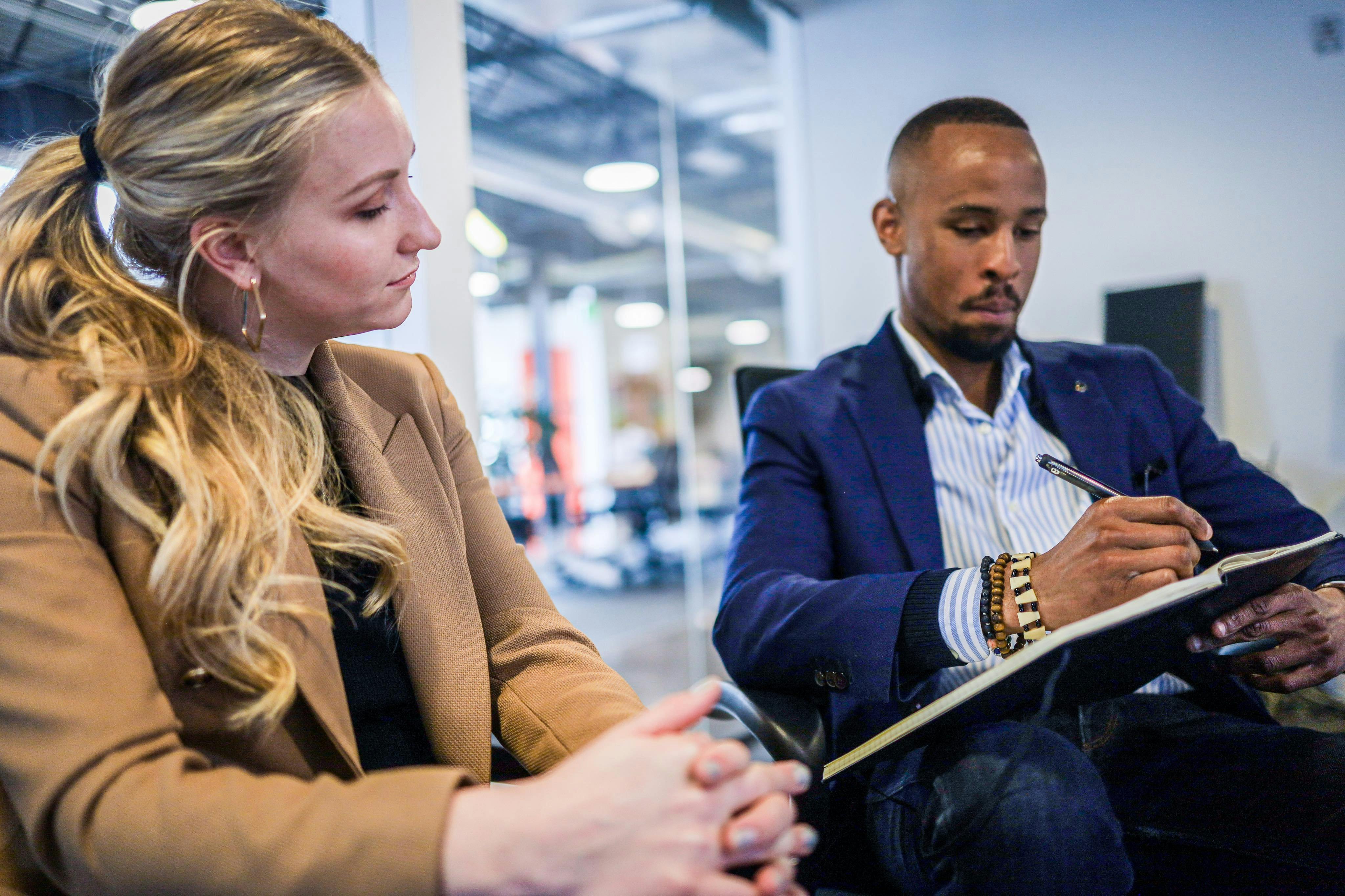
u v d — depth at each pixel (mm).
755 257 4199
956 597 973
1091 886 801
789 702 1015
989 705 813
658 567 6672
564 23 3855
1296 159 2844
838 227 3727
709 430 4613
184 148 742
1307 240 2836
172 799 547
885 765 1031
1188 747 1083
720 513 4578
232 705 707
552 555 6863
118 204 807
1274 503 1299
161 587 679
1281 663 1000
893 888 995
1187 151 3006
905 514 1229
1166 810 1024
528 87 4047
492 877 507
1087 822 807
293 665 723
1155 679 1121
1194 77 2986
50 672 584
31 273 745
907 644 997
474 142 4430
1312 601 983
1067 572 923
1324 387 2816
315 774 761
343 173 769
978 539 1264
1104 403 1338
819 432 1292
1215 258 2975
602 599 6227
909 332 1376
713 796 529
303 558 796
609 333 9891
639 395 9953
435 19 1989
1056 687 817
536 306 8375
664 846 515
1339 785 958
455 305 2012
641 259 7555
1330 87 2787
